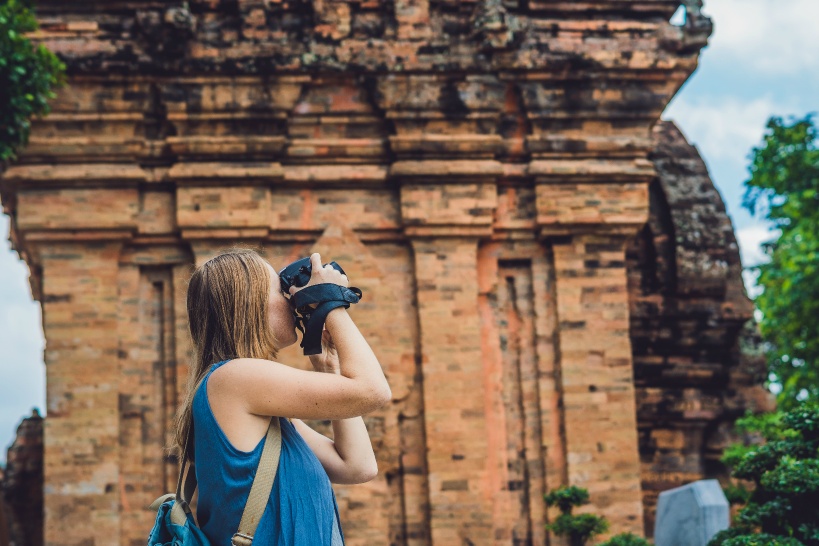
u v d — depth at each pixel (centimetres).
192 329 442
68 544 1838
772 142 2827
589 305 1973
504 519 1922
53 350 1883
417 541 1894
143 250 1941
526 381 1967
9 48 1597
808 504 1127
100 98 1909
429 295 1936
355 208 1964
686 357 2091
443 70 1955
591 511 1914
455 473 1895
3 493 2050
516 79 1978
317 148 1947
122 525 1866
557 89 1984
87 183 1908
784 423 1229
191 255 1936
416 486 1909
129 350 1916
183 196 1919
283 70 1927
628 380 1956
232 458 410
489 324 1973
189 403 431
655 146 2186
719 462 2070
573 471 1923
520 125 1995
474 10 1964
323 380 416
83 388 1877
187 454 433
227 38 1936
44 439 1859
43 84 1656
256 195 1928
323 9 1958
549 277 1991
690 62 1984
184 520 417
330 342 468
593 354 1961
